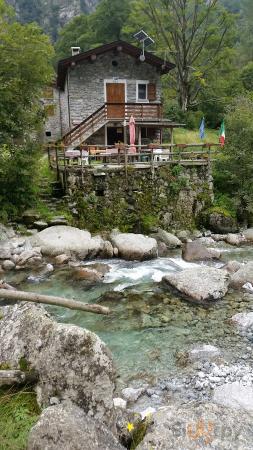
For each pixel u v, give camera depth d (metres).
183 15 30.72
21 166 13.52
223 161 18.56
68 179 15.12
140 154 16.02
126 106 21.61
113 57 23.17
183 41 31.28
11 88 13.04
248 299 9.42
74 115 23.14
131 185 15.90
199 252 12.97
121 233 14.69
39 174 15.39
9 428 3.92
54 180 16.84
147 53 22.95
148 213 16.17
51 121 27.73
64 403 3.92
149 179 16.22
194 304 9.16
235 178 18.14
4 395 4.32
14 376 4.38
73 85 22.97
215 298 9.33
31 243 12.05
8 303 8.64
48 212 14.44
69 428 3.50
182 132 29.44
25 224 13.66
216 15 32.53
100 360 4.30
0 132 13.24
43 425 3.54
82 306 5.02
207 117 34.06
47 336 4.51
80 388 4.20
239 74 38.12
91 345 4.31
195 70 31.59
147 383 6.08
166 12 31.33
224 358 6.82
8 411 4.12
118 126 22.08
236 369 6.43
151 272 11.38
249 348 7.18
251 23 51.72
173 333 7.77
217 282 9.78
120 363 6.66
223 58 33.38
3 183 13.45
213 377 6.18
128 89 23.64
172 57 33.53
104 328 7.93
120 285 10.29
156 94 24.12
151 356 6.90
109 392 4.27
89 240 12.57
